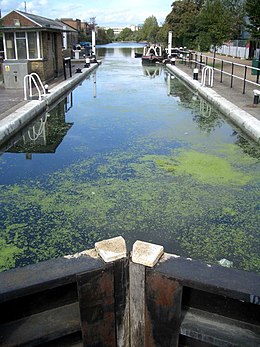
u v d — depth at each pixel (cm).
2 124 621
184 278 129
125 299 140
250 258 305
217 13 1827
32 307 136
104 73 1791
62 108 945
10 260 303
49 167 516
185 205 394
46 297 136
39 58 1172
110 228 350
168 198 410
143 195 417
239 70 1652
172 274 130
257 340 131
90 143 633
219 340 132
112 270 134
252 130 626
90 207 391
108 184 450
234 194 420
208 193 422
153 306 138
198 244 324
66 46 2434
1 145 586
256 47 1977
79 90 1245
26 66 1069
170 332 140
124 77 1627
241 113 728
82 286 132
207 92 1016
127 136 672
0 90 1043
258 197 412
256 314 133
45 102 888
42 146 623
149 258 133
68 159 550
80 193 426
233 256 307
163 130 714
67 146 618
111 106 964
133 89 1265
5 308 132
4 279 128
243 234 339
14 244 326
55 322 137
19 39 1154
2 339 132
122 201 404
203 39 1823
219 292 125
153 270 133
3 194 425
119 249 135
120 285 137
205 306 138
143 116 840
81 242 328
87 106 966
